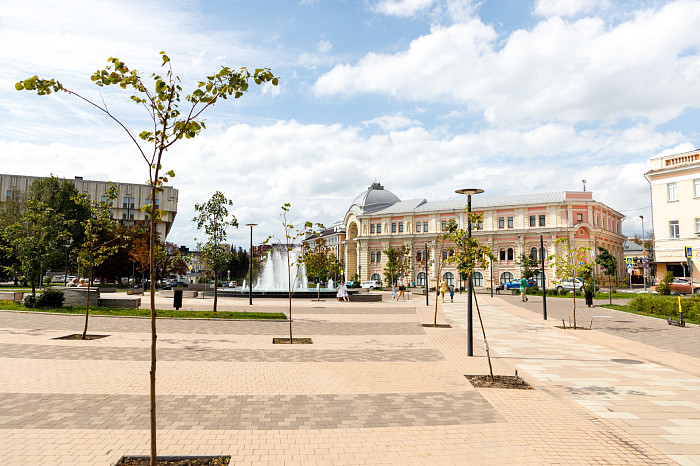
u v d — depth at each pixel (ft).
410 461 17.20
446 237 59.88
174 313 66.28
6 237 72.79
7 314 63.52
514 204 209.77
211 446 18.22
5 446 17.87
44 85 15.76
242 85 16.52
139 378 29.17
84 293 76.23
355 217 260.83
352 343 45.16
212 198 68.39
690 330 58.44
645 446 19.06
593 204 198.18
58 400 24.17
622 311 85.61
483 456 17.78
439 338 49.52
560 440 19.61
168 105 16.60
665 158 135.44
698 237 125.59
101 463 16.43
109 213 54.24
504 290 176.04
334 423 21.33
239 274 262.47
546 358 38.65
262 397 25.53
